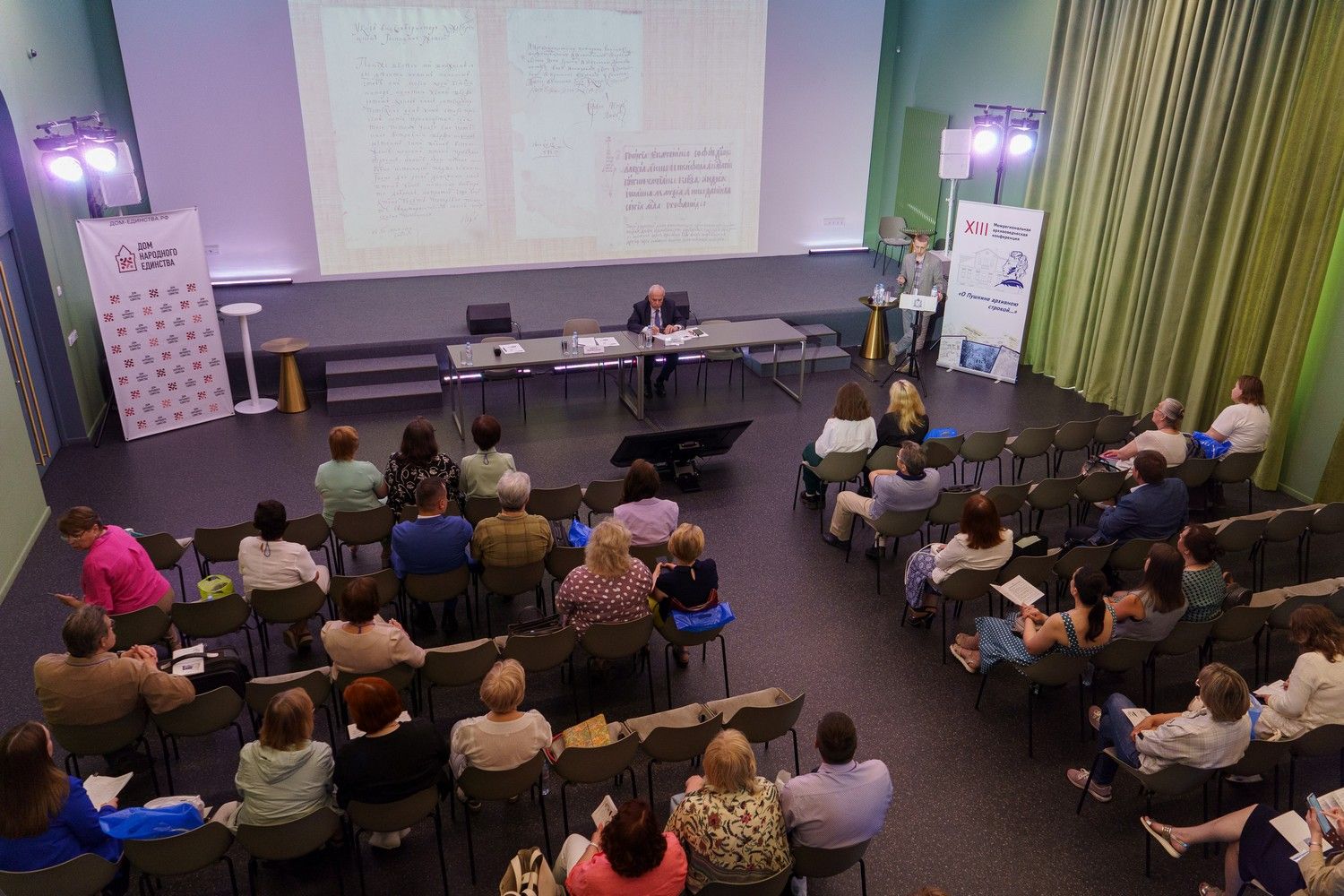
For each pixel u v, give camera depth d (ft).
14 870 10.43
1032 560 17.22
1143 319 28.55
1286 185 23.43
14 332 23.85
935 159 39.68
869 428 21.53
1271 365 24.07
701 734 13.08
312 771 11.58
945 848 13.66
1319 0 22.08
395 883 12.94
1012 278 31.48
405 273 38.22
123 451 26.30
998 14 35.19
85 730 12.94
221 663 14.67
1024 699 16.90
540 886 10.89
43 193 25.40
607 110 37.55
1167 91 27.22
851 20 40.73
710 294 37.01
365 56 34.47
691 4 37.09
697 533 15.40
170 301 26.68
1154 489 18.22
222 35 33.88
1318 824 11.05
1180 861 13.47
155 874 11.35
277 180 36.01
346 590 13.88
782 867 10.84
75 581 20.15
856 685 17.16
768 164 41.86
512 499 16.35
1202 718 12.59
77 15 31.09
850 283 39.09
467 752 12.25
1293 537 19.19
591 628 14.97
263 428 27.94
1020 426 28.86
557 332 32.04
